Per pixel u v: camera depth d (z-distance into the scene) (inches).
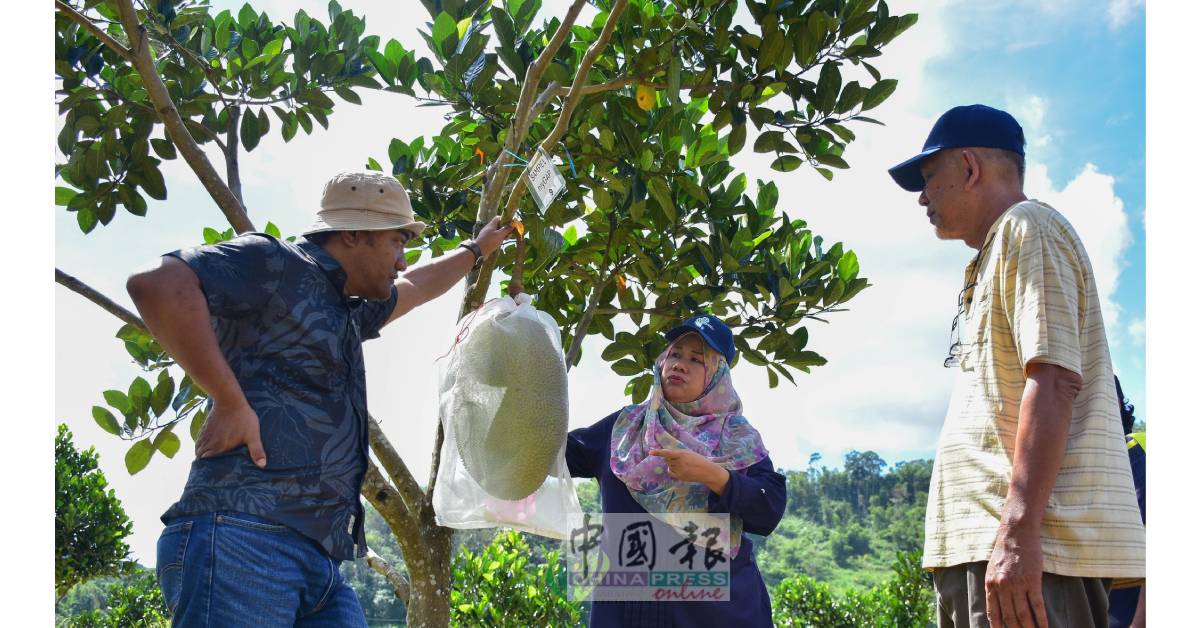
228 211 158.2
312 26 192.7
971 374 92.7
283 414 90.9
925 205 101.9
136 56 153.5
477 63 171.9
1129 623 115.2
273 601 88.4
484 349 118.9
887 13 163.8
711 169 203.8
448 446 120.4
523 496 117.0
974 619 87.0
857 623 483.8
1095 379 87.2
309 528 91.8
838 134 170.6
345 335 98.1
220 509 87.9
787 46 161.8
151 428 187.0
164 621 559.5
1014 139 99.1
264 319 91.4
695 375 123.0
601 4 182.5
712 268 198.1
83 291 167.5
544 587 325.4
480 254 128.3
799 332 204.8
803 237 215.2
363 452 99.8
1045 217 89.7
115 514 413.7
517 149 148.3
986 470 87.9
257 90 187.0
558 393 119.0
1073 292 86.6
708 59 166.9
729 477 110.8
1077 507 83.4
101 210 187.0
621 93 190.7
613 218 193.0
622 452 120.7
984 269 93.0
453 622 319.6
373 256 101.8
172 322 83.2
